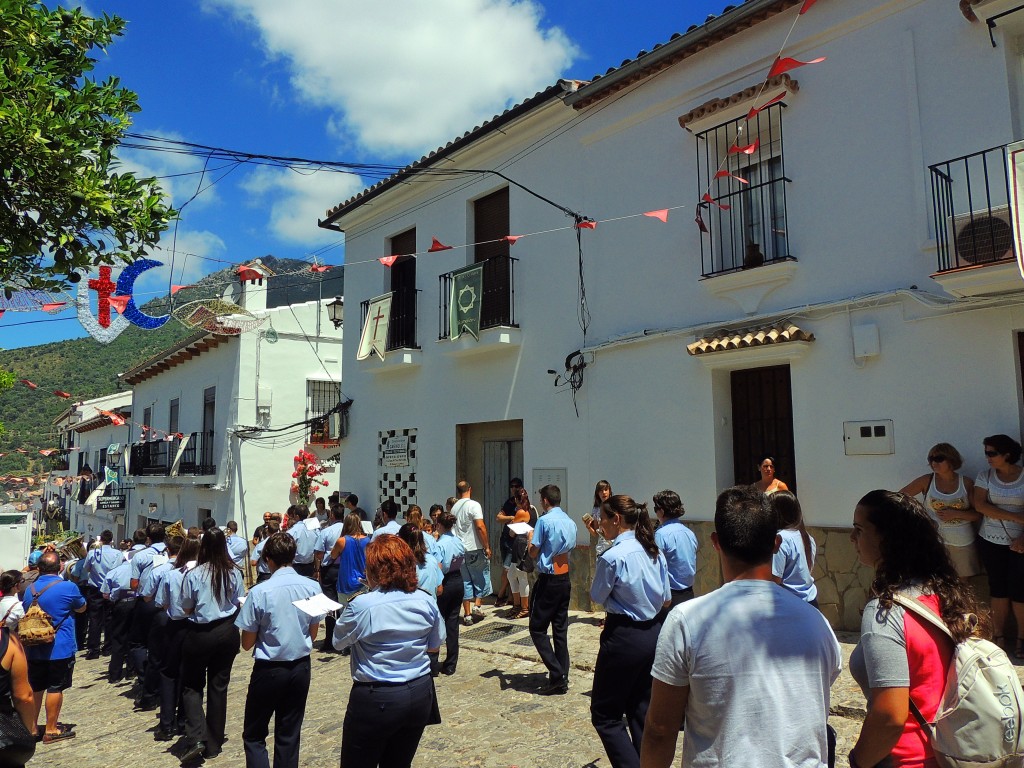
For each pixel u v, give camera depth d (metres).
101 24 4.90
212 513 17.42
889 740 2.21
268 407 16.95
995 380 6.07
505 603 10.29
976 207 6.24
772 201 7.88
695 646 2.20
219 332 12.14
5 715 2.84
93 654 11.27
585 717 5.60
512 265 10.75
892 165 6.85
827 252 7.27
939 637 2.29
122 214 4.86
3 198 4.57
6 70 4.31
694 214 8.42
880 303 6.82
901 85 6.84
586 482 9.37
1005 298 6.00
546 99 9.95
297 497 16.89
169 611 6.11
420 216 12.68
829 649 2.27
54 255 4.81
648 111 8.99
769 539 2.33
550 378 9.98
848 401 6.99
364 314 13.59
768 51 7.86
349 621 3.70
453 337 11.00
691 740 2.20
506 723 5.60
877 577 2.43
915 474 6.50
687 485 8.23
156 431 18.30
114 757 5.97
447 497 11.58
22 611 6.73
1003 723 2.16
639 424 8.80
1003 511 5.67
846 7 7.24
